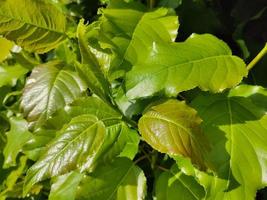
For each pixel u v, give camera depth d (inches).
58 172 8.9
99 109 9.7
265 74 12.2
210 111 10.0
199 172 9.3
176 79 9.3
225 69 9.6
